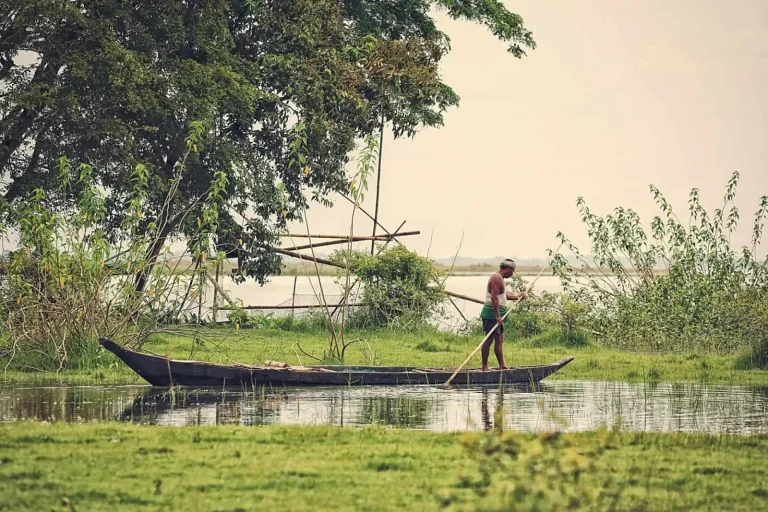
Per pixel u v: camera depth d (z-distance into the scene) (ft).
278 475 103.96
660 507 91.04
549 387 197.88
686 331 280.51
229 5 359.87
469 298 364.58
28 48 326.44
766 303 281.33
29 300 230.27
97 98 323.78
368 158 248.52
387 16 415.23
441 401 174.29
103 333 229.86
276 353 257.96
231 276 373.81
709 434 134.31
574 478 94.63
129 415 153.89
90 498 93.81
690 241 309.01
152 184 326.03
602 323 302.25
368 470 106.73
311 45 366.84
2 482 99.55
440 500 90.02
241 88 342.44
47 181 322.75
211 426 135.64
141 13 336.08
